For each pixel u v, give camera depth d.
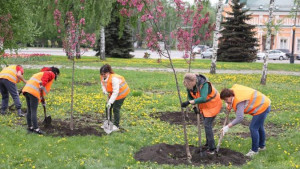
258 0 58.69
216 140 7.84
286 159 6.64
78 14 9.08
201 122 9.69
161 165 6.11
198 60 37.62
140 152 6.88
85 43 8.62
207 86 6.40
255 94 6.75
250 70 27.53
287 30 58.22
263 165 6.28
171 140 7.74
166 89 15.53
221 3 21.69
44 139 7.42
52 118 9.45
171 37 9.73
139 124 9.20
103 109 10.76
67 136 7.84
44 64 27.25
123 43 39.75
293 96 14.27
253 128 6.84
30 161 6.15
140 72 22.27
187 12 9.30
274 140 7.93
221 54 39.00
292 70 28.53
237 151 7.09
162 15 6.83
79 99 12.22
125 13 7.94
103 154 6.62
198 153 6.84
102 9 25.53
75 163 6.09
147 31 6.73
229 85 17.53
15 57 29.33
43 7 26.52
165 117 10.14
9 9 14.97
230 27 39.28
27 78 16.83
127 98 12.57
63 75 18.95
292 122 9.73
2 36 13.23
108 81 8.10
